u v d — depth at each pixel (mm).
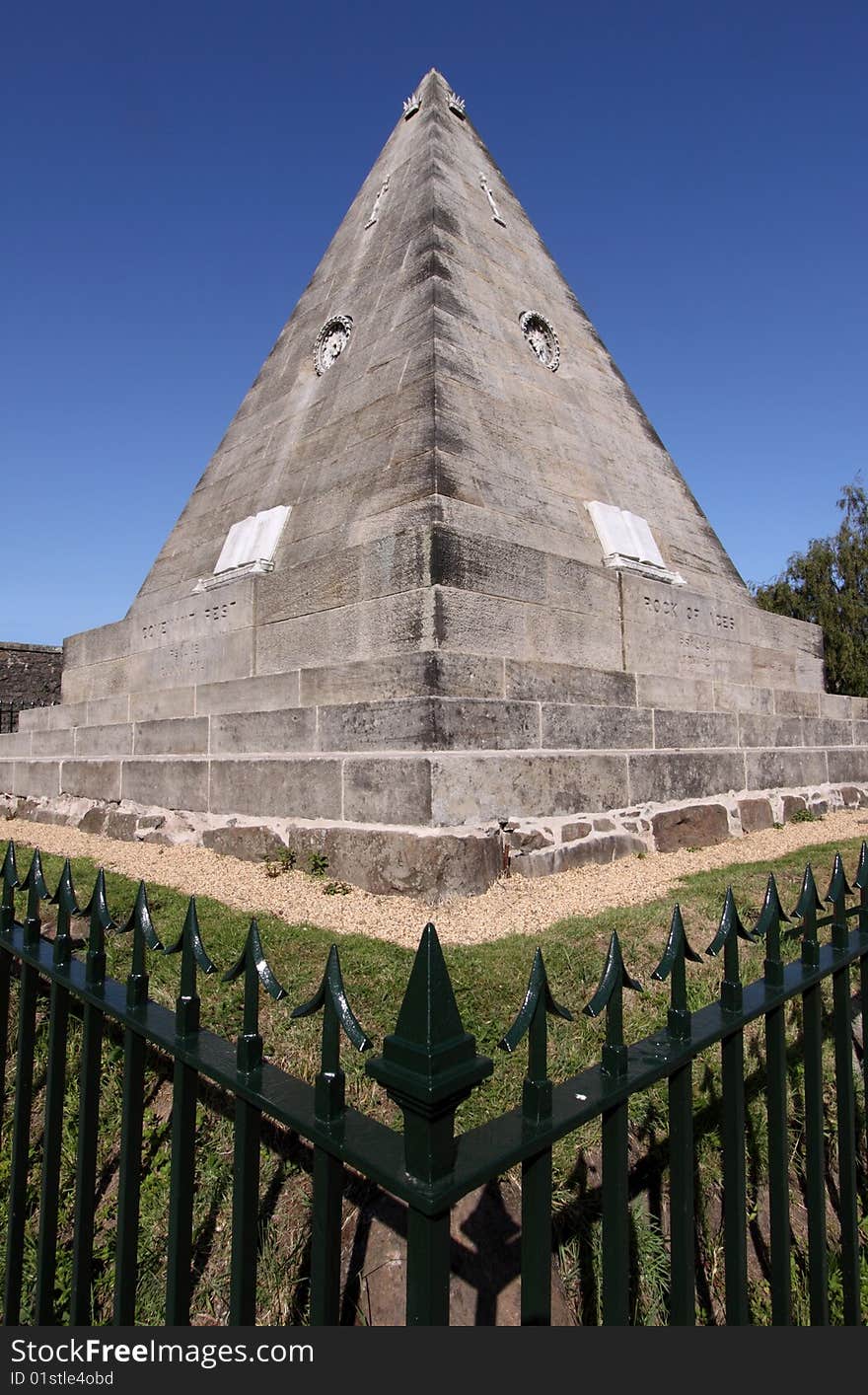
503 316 10891
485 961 4332
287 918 5238
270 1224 2781
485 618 7234
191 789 8516
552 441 10516
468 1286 2418
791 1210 3426
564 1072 3400
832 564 25625
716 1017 2021
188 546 12289
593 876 6621
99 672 12070
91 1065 2137
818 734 11656
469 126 12836
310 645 8055
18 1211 2428
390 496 8703
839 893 2570
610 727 8008
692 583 11766
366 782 6352
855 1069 4074
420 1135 1322
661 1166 3229
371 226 12117
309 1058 3449
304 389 11727
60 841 9180
